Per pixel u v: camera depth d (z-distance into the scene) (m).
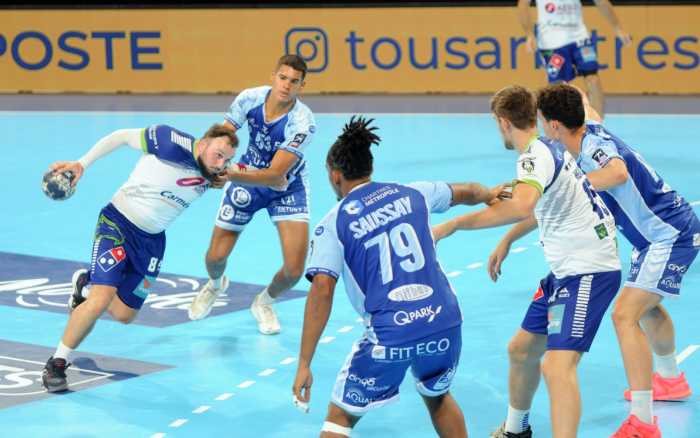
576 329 13.99
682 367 18.16
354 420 13.27
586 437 15.38
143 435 15.40
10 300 22.16
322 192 33.41
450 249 26.73
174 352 19.19
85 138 43.41
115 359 18.77
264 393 17.20
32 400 16.70
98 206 32.00
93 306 16.91
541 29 38.53
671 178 34.53
